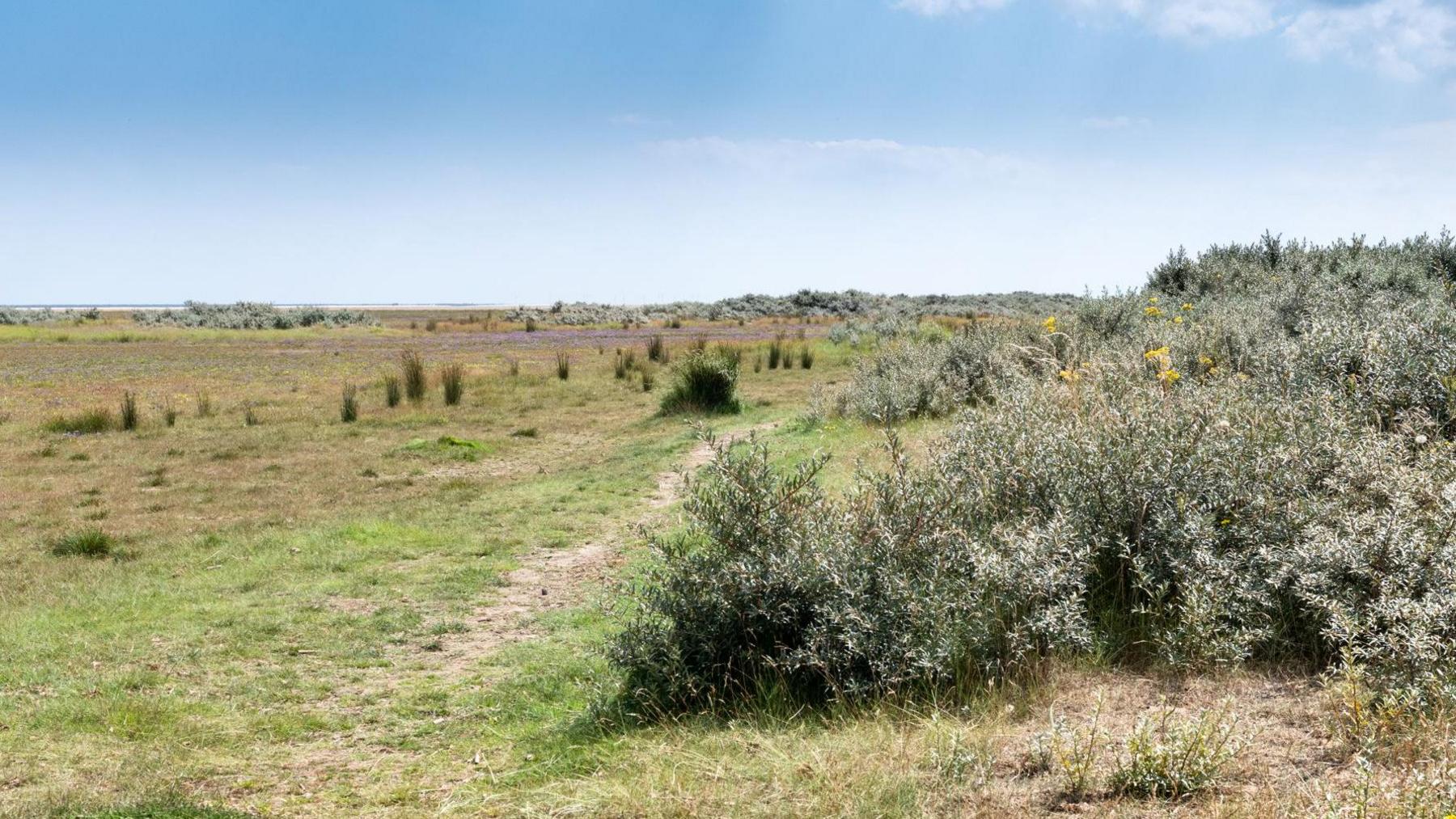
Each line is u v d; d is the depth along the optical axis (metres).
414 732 4.93
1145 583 4.55
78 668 6.00
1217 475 4.90
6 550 9.07
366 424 17.20
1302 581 4.08
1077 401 6.31
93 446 14.98
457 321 65.31
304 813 3.88
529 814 3.56
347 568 8.41
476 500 11.19
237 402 20.39
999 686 4.16
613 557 8.59
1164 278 14.80
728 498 4.98
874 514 4.91
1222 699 3.82
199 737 4.86
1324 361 6.33
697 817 3.31
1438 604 3.68
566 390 21.89
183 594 7.61
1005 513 5.19
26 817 3.76
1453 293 8.23
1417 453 5.02
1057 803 3.14
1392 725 3.30
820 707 4.40
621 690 4.96
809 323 55.19
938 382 12.98
